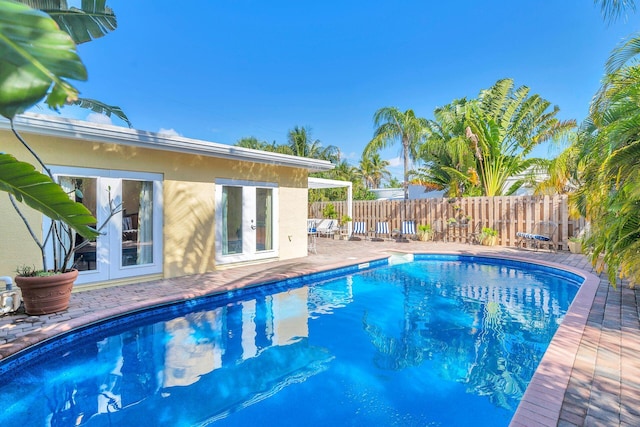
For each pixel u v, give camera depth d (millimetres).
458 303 6477
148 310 5371
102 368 3928
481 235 12711
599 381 2838
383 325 5348
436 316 5754
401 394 3398
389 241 14820
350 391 3469
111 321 4875
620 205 4527
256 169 9008
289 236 9883
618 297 5410
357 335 4965
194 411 3127
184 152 7277
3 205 5461
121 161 6609
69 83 1204
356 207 17125
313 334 5000
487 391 3441
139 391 3461
